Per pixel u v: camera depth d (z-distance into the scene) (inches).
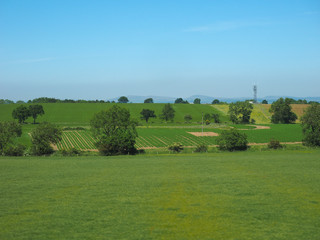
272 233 814.5
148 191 1258.0
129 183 1419.8
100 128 3410.4
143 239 778.2
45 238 786.2
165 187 1326.3
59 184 1408.7
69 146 4261.8
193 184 1381.6
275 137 5019.7
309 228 846.5
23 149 3122.5
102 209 1017.5
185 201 1107.3
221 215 954.1
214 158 2445.9
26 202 1105.4
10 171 1828.2
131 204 1073.5
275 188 1289.4
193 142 4645.7
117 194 1212.5
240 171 1726.1
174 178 1535.4
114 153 3193.9
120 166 2028.8
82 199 1143.0
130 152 3284.9
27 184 1412.4
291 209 1006.4
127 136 3184.1
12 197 1175.6
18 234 810.8
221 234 808.9
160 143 4554.6
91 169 1899.6
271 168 1817.2
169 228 850.1
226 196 1168.8
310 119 3575.3
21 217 941.8
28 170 1868.8
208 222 895.1
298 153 2903.5
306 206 1037.2
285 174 1608.0
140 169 1872.5
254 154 2898.6
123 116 3334.2
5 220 916.0
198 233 815.7
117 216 947.3
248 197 1151.6
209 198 1144.2
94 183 1427.2
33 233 818.2
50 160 2480.3
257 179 1481.3
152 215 956.6
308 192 1218.6
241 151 3297.2
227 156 2672.2
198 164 2048.5
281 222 892.6
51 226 866.8
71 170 1861.5
